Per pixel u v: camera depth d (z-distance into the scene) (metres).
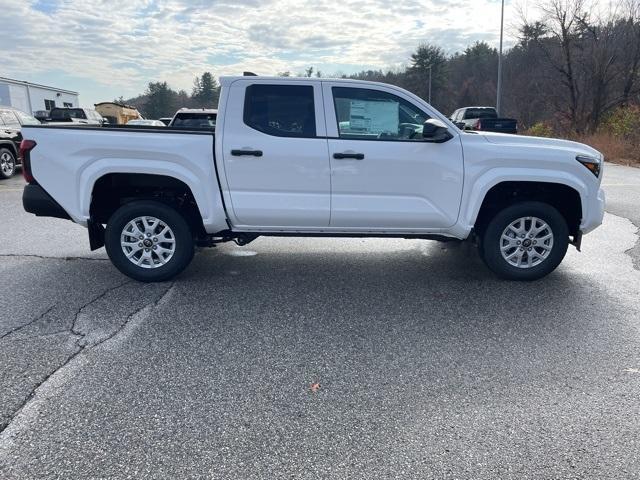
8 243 6.59
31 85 37.81
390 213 4.83
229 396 3.05
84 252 6.16
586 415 2.86
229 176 4.72
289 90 4.70
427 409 2.92
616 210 8.95
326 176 4.73
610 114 26.59
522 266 5.07
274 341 3.79
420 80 75.50
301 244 6.68
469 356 3.56
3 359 3.46
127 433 2.69
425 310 4.39
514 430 2.73
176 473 2.40
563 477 2.38
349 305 4.50
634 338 3.84
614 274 5.34
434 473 2.41
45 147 4.68
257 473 2.41
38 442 2.61
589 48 27.78
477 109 22.98
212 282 5.10
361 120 4.76
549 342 3.78
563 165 4.79
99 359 3.48
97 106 40.75
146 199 4.92
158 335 3.87
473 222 4.85
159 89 86.19
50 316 4.21
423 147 4.72
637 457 2.52
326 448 2.58
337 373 3.33
